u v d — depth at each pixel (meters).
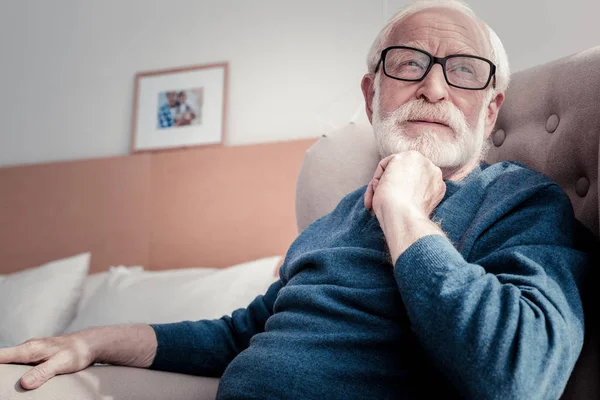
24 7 3.67
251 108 3.15
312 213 1.53
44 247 3.29
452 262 0.80
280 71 3.13
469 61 1.21
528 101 1.31
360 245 1.05
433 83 1.18
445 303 0.76
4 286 2.80
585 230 1.03
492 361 0.73
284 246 2.87
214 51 3.27
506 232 0.97
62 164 3.35
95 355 1.05
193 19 3.33
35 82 3.58
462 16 1.26
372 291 0.94
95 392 0.93
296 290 1.02
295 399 0.90
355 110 2.97
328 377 0.90
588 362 0.88
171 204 3.11
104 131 3.40
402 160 0.99
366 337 0.91
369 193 1.02
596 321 0.91
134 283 2.57
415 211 0.89
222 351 1.19
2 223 3.38
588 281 0.93
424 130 1.17
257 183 2.97
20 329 2.62
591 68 1.15
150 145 3.26
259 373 0.93
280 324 1.01
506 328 0.74
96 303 2.51
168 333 1.16
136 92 3.34
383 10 2.99
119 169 3.24
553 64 1.29
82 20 3.55
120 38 3.46
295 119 3.06
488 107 1.29
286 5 3.17
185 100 3.24
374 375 0.89
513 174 1.07
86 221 3.24
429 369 0.91
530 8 2.35
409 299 0.79
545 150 1.22
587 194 1.13
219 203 3.02
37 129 3.53
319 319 0.96
